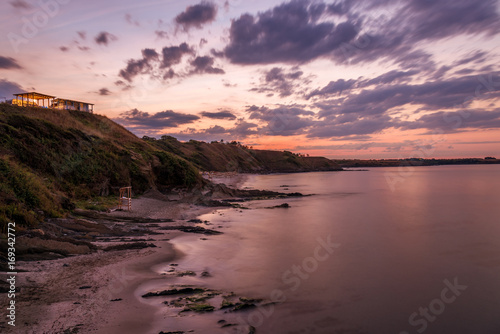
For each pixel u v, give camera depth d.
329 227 23.38
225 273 11.98
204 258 13.60
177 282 10.16
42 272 9.08
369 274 12.82
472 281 12.22
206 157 128.50
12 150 20.56
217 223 23.59
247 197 45.56
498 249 17.23
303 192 57.34
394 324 8.62
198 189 41.78
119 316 7.23
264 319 8.36
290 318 8.56
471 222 26.44
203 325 7.46
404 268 13.73
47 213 15.48
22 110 29.77
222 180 83.25
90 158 27.80
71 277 9.13
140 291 9.01
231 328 7.46
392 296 10.60
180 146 129.88
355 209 34.34
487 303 10.17
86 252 11.94
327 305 9.66
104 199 25.67
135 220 20.84
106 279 9.45
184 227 20.11
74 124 33.09
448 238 20.02
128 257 12.19
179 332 6.95
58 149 24.77
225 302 8.95
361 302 10.01
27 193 15.27
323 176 133.75
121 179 29.66
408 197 48.50
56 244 11.62
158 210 26.36
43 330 5.99
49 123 26.45
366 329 8.26
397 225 24.66
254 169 161.75
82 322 6.64
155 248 14.17
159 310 7.89
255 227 22.42
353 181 94.75
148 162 37.22
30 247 10.60
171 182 38.62
